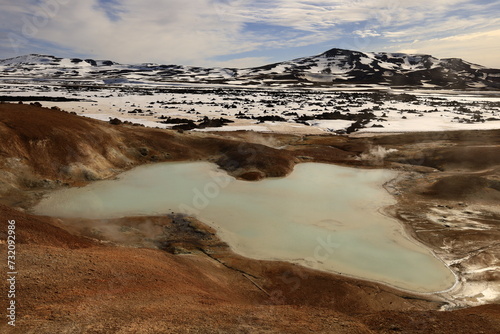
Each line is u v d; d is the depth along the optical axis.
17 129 28.45
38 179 26.42
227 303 12.23
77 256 13.61
